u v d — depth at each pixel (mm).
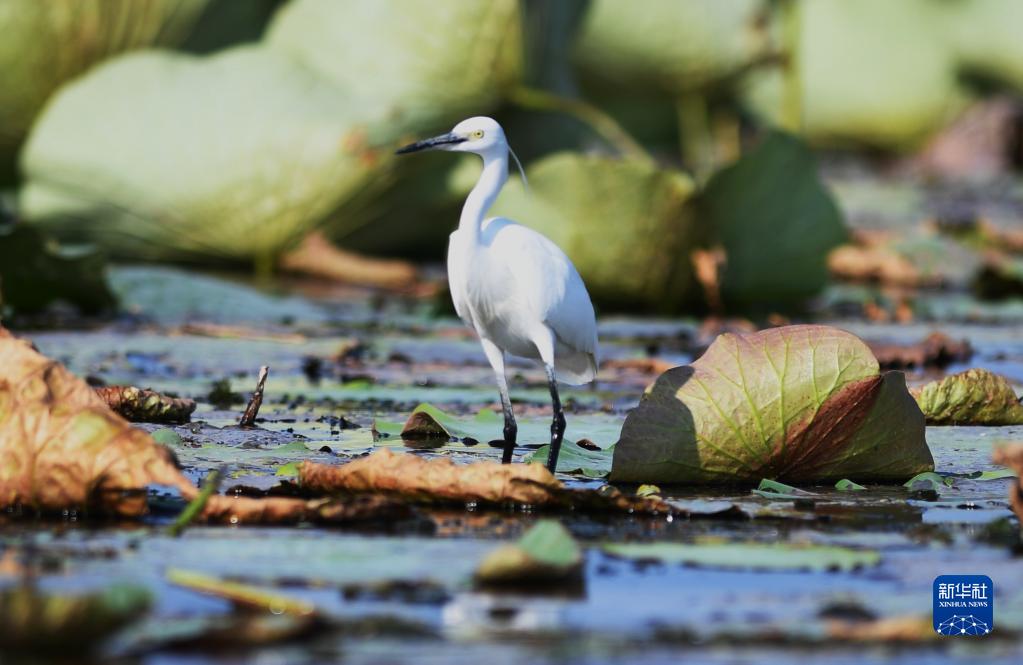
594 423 10211
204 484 7516
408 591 5547
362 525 6703
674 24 27000
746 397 7836
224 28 21234
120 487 6602
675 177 16875
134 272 17688
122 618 4727
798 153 17656
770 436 7809
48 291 15781
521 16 19891
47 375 6828
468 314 8883
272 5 21375
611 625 5152
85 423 6691
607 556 6160
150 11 20734
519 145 21734
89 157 20234
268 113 20125
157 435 8688
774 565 5961
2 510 6766
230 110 20172
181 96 20281
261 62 20484
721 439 7801
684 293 17656
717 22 27000
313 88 20344
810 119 42656
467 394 11484
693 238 17312
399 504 6812
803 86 42469
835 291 21062
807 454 7891
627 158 19297
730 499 7516
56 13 20500
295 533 6500
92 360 12609
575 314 8727
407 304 19000
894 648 4988
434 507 7145
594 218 16984
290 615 5172
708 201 17594
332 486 7289
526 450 9031
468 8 19828
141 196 20312
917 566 6066
